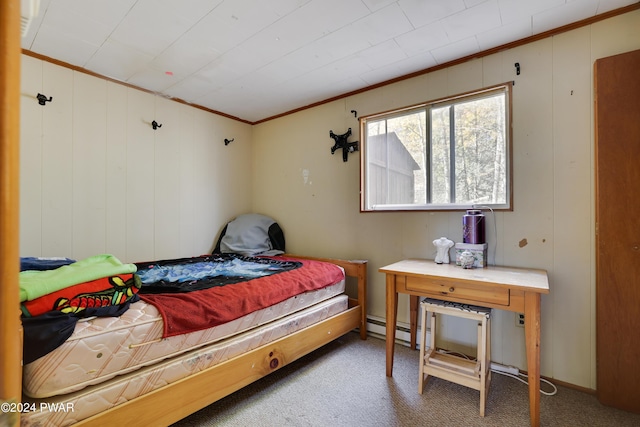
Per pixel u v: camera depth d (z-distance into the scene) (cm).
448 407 163
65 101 226
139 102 267
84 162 235
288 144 331
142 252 268
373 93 267
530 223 196
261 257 283
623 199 161
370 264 268
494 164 214
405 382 187
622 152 162
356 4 165
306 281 206
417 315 230
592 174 177
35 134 212
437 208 235
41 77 214
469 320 216
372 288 266
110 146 249
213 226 325
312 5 166
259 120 357
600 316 166
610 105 164
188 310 142
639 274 157
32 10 42
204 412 157
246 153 359
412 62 228
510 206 202
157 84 262
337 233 291
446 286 174
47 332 102
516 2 163
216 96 289
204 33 191
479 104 221
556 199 188
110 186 249
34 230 212
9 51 33
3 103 32
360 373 197
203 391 139
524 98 198
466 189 226
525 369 196
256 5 165
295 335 186
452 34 193
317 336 203
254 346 164
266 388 179
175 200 292
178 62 226
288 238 331
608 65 165
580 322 179
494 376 196
